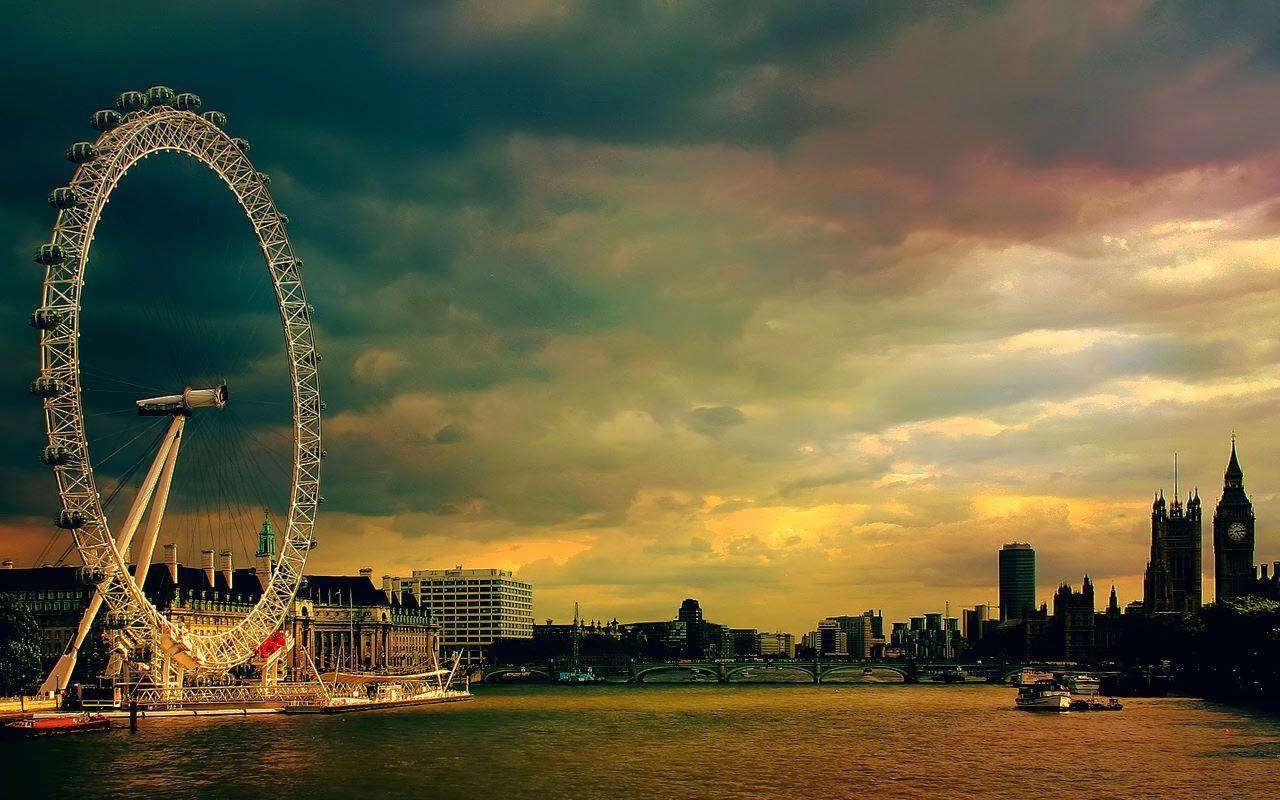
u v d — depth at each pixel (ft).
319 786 499.92
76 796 471.21
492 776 533.14
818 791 499.10
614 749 648.38
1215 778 528.63
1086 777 534.37
